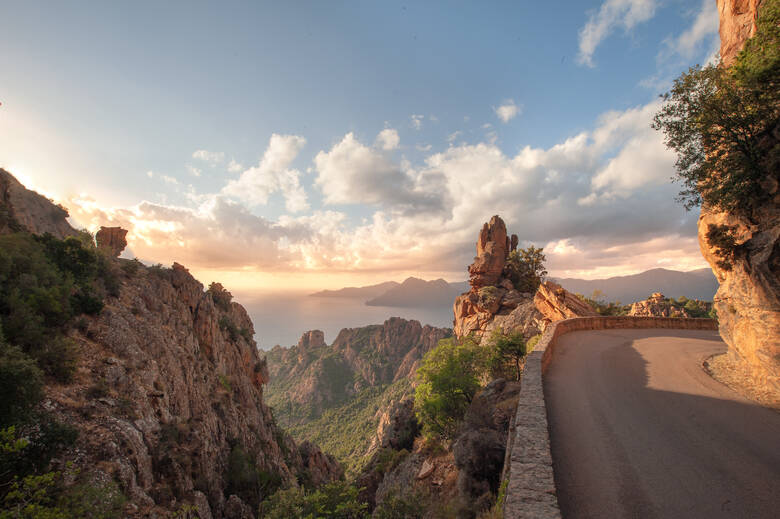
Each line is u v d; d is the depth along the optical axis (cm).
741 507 693
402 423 4750
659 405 1277
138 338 3522
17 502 1188
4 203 4384
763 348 1390
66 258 3638
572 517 690
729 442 979
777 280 1362
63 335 2595
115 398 2403
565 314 4459
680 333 2889
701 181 1634
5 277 2511
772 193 1436
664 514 682
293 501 1612
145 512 1761
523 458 795
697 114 1516
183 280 6100
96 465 1728
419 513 1541
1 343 1645
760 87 1359
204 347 6044
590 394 1405
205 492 2816
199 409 4134
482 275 8175
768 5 1351
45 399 1892
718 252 1634
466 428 1812
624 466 867
